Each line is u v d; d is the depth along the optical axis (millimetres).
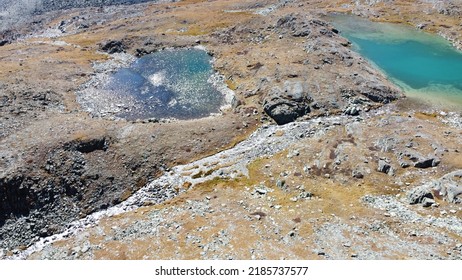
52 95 94188
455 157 63781
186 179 69125
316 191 61531
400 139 69312
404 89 92250
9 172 65312
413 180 61312
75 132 75812
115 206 66312
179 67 112625
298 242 50750
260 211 58281
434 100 87062
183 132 79188
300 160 69188
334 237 50969
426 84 94125
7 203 63688
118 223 60438
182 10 163750
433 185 58406
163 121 85812
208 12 156625
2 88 91500
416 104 85812
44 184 66062
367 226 52625
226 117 85250
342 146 70125
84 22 162375
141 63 117062
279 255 48469
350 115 83438
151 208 63469
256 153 73812
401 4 146625
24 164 67375
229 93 97375
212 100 95625
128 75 110125
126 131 77875
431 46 114625
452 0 141125
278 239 51750
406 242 48906
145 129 79000
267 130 81250
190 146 76312
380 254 46875
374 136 72188
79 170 69312
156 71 111312
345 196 59688
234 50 117500
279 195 61938
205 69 110688
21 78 100125
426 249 47219
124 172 71000
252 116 85125
